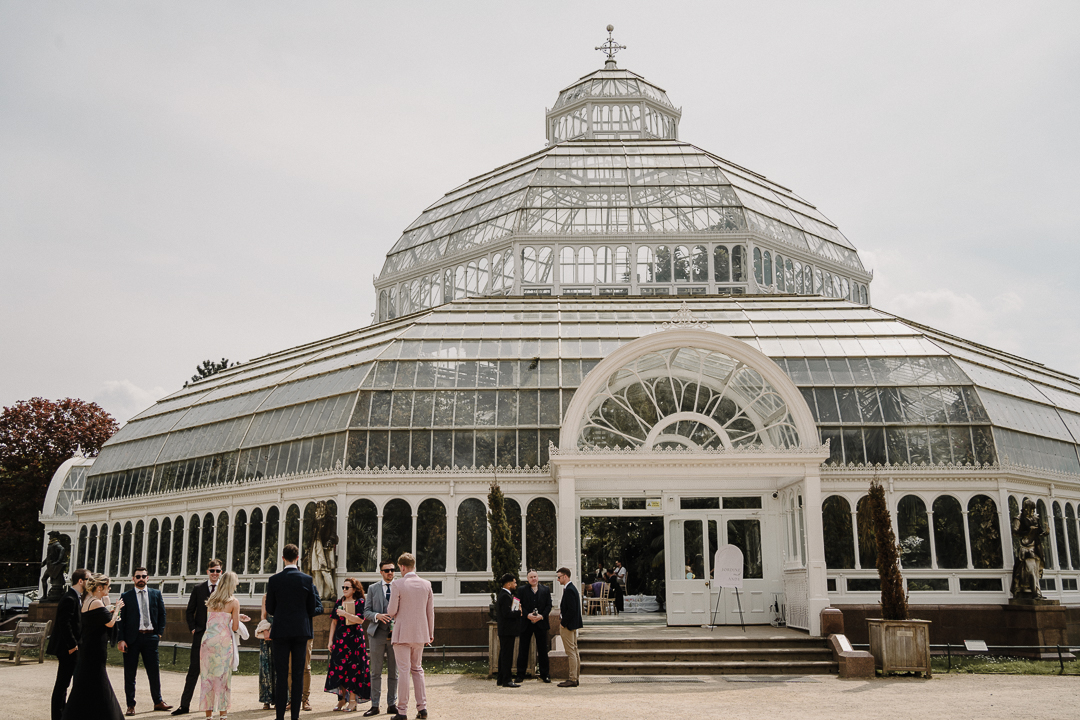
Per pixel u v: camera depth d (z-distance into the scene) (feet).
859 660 70.13
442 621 85.97
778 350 102.27
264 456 102.01
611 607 109.09
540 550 89.15
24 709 55.98
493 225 141.38
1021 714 52.49
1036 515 86.99
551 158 151.64
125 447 131.64
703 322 109.19
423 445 92.12
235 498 102.32
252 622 95.04
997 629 85.51
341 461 90.63
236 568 100.58
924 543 88.43
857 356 101.19
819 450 82.79
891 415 94.22
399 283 152.87
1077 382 132.77
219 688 49.83
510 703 56.80
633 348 85.25
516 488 90.53
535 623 67.87
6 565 190.49
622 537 114.11
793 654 74.74
